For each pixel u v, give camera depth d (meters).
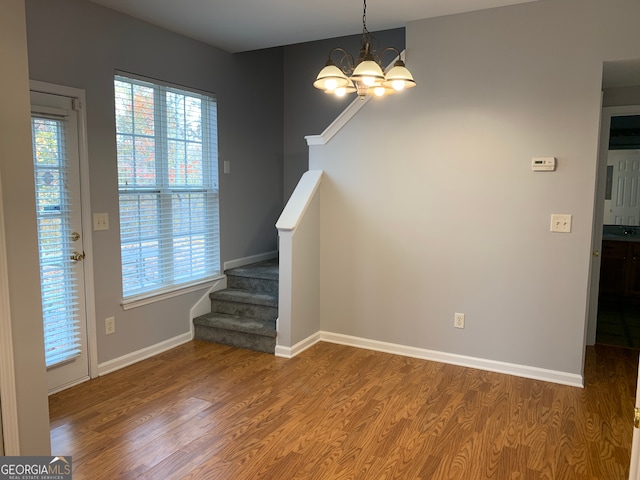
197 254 4.42
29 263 1.97
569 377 3.40
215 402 3.12
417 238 3.84
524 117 3.38
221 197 4.62
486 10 3.42
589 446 2.59
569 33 3.20
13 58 1.88
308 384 3.40
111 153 3.51
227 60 4.59
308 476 2.33
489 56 3.44
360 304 4.15
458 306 3.74
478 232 3.61
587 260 3.29
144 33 3.71
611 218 6.34
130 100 3.68
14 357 1.92
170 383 3.41
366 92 2.44
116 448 2.56
